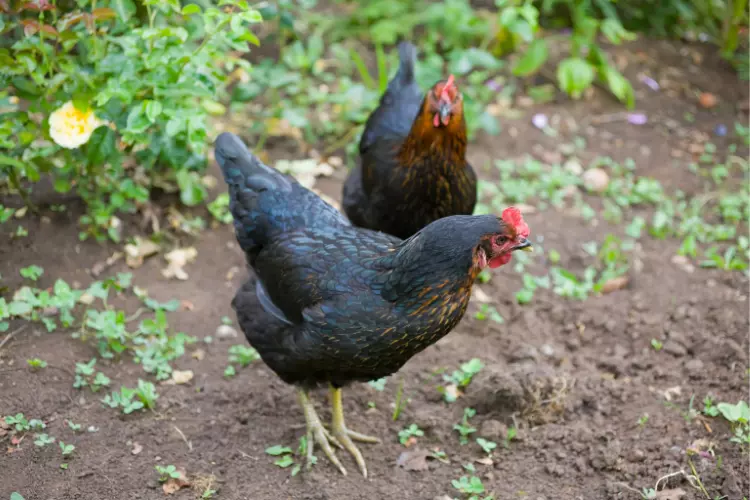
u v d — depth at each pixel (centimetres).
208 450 216
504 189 270
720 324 240
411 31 314
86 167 240
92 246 244
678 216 269
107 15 223
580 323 243
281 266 210
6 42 239
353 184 248
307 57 293
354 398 227
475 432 221
